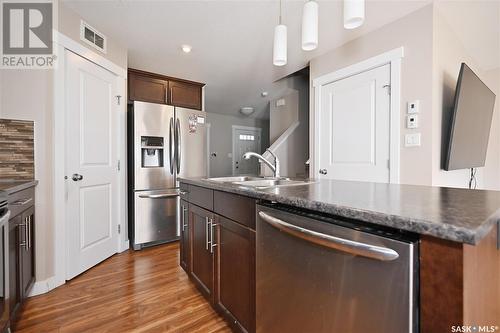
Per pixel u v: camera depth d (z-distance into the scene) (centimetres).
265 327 109
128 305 171
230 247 139
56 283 195
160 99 357
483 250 67
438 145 207
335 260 79
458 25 226
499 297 83
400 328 63
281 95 473
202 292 173
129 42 267
